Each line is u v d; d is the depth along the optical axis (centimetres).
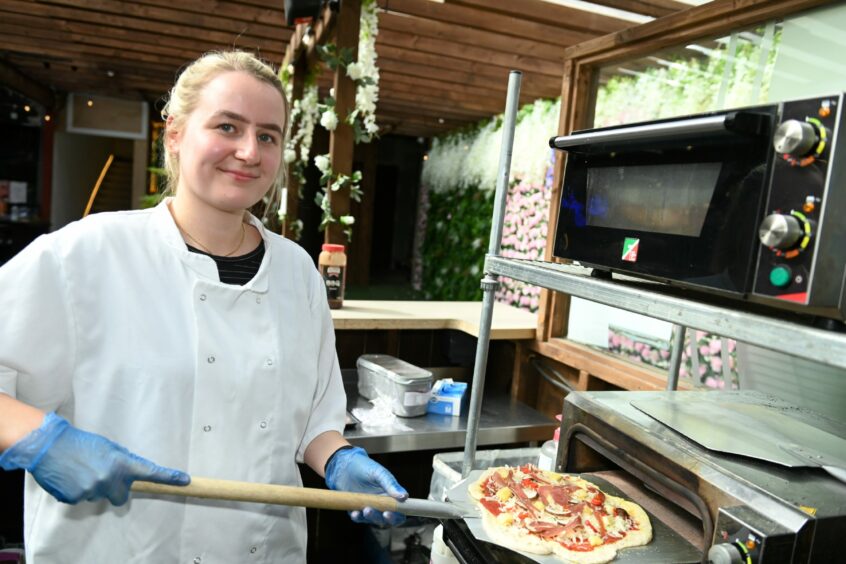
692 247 88
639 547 106
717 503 89
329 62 263
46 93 678
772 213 75
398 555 208
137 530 105
